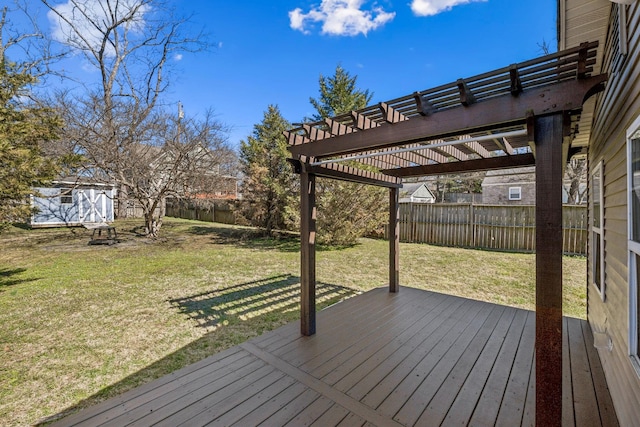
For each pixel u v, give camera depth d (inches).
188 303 161.9
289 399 80.1
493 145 129.2
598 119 108.3
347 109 396.2
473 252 312.7
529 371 93.2
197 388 84.8
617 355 79.0
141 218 637.3
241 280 208.5
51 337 121.5
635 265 67.2
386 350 106.5
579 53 55.8
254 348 108.1
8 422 75.7
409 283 202.7
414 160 148.3
